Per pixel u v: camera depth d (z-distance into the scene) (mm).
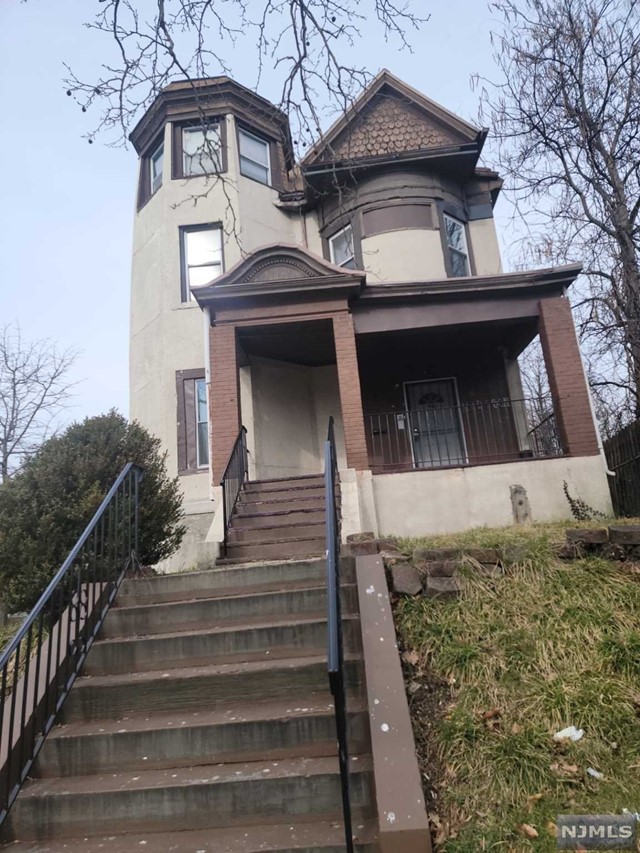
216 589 5023
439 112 12477
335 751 3420
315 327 9594
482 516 8547
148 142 14148
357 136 12555
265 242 13000
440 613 4480
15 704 3727
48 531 5969
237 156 13250
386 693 3471
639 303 9492
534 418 16922
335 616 2863
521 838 2816
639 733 3385
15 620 7547
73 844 3086
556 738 3396
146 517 6758
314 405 11625
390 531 8508
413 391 11516
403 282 9406
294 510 7793
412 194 11992
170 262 12656
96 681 4031
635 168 10062
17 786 3320
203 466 11500
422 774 3215
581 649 4047
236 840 2943
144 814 3170
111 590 4926
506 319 9562
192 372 11984
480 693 3771
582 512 8203
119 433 6918
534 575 4754
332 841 2844
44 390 22234
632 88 9891
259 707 3746
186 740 3504
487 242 12664
